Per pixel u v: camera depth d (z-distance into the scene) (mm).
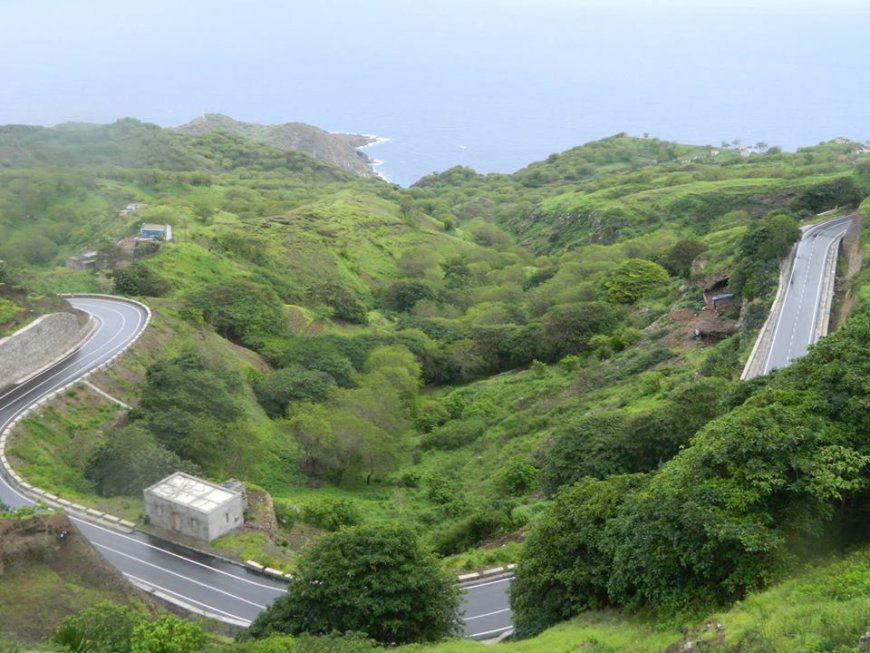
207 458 55469
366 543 30281
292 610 29141
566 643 23719
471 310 114875
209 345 81000
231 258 116688
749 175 178875
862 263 74375
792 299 70875
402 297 125438
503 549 42188
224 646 25281
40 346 64875
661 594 24125
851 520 25375
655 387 62656
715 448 25812
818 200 113062
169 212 135500
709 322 77375
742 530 22516
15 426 52594
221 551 42062
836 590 19969
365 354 91625
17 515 32594
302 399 74375
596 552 28156
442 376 95438
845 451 24578
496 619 35812
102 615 26078
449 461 67688
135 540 43094
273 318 96562
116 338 72438
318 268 131000
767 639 18250
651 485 27609
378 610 28219
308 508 52031
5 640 25031
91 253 111312
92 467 50250
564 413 68125
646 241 139375
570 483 46000
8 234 129375
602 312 93750
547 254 174000
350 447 61938
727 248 95625
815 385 29531
